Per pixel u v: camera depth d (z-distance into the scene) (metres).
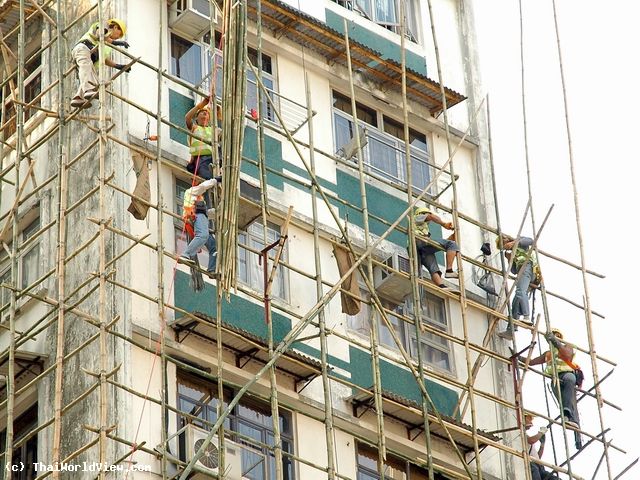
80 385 32.72
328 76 38.91
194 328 33.38
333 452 33.88
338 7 39.97
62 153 32.94
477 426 37.09
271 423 34.06
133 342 31.70
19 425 33.88
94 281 33.62
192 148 34.66
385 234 34.91
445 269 38.47
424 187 39.50
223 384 33.62
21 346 34.28
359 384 35.59
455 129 40.56
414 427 35.91
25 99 37.88
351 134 38.84
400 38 39.72
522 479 36.97
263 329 34.78
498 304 38.03
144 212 33.12
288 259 36.00
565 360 37.34
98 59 34.47
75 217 34.75
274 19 37.94
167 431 32.44
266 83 37.94
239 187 34.09
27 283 35.31
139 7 36.53
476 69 41.81
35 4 35.97
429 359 37.25
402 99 39.12
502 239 38.41
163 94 35.88
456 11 42.34
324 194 35.06
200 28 36.72
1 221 36.41
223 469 31.20
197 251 33.22
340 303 36.25
